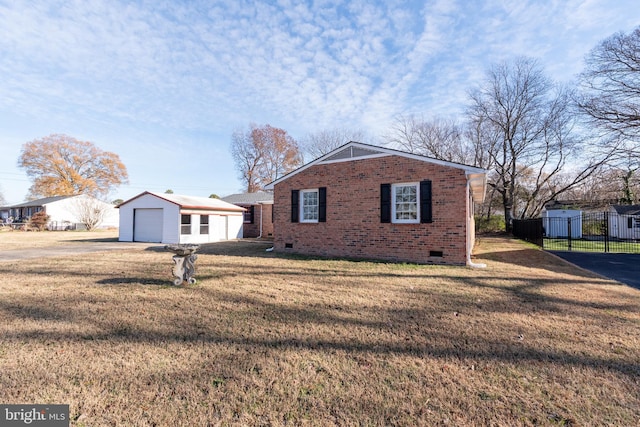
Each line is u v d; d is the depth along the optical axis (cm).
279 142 4391
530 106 2547
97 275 745
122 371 287
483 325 410
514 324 413
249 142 4378
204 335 374
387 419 222
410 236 983
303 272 792
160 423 217
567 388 262
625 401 243
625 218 2206
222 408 233
